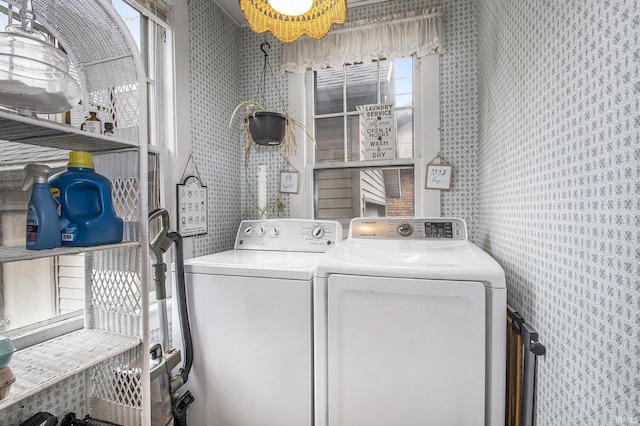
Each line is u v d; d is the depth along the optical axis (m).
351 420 1.17
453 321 1.06
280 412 1.31
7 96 0.86
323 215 2.34
